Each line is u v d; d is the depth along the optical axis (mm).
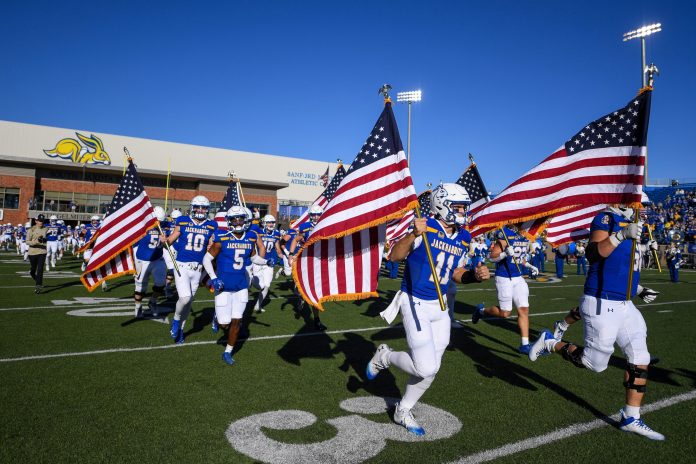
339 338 6879
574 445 3477
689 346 6730
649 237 4477
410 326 3689
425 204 10508
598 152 5574
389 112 4641
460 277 3893
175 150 48250
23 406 3936
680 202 37250
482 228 6527
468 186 9031
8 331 6672
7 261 20406
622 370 5535
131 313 8484
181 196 45094
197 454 3199
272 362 5531
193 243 6566
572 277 18797
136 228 8078
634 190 5164
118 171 41438
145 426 3619
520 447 3416
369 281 4617
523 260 7121
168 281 10562
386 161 4555
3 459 3047
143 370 5043
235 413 3934
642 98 5281
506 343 6898
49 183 40062
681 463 3236
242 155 52906
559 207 5762
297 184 56969
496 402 4371
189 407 4035
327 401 4293
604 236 3873
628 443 3535
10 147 40094
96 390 4367
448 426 3785
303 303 8641
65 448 3229
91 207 41688
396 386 4758
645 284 16391
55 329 6898
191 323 7766
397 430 3684
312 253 4590
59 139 41969
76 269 17266
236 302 5664
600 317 3891
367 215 4449
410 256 3850
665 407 4316
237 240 5773
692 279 18844
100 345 6047
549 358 6055
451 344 6730
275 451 3275
